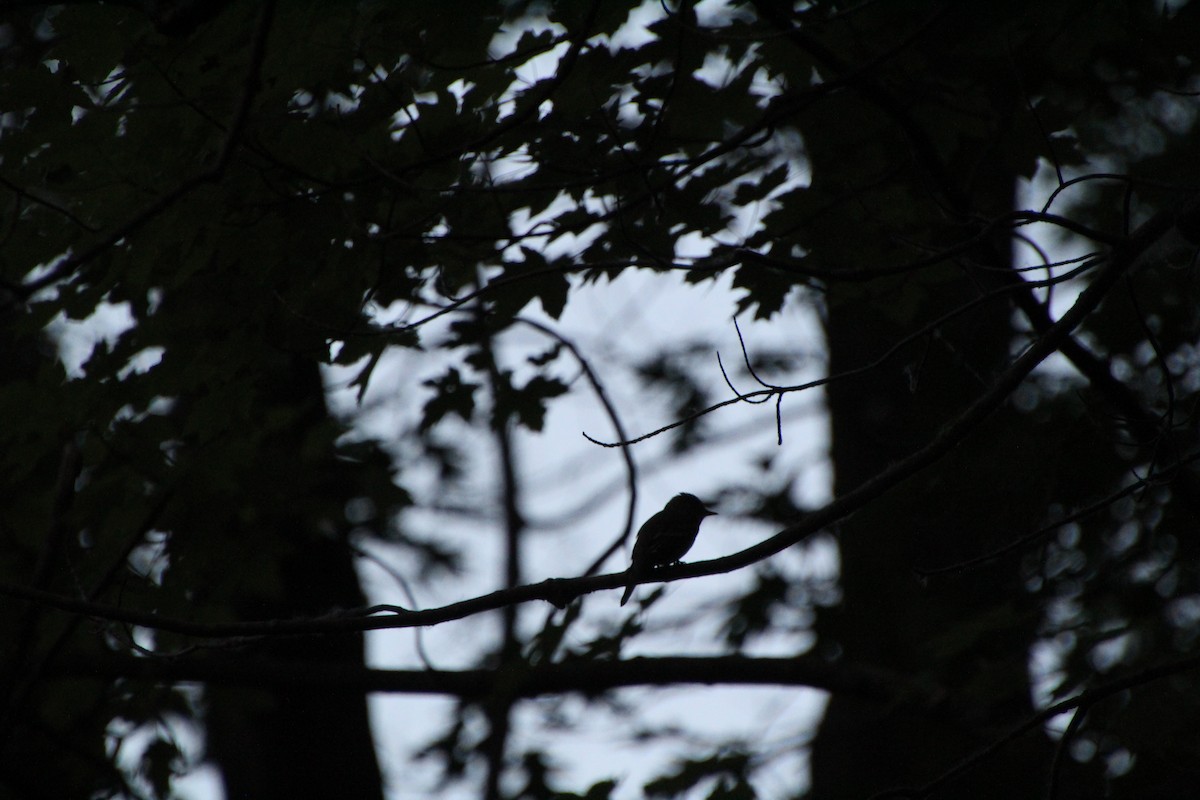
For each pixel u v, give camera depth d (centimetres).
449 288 1040
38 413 1084
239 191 958
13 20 1091
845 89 1036
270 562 1210
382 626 862
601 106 975
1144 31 1024
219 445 1141
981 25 1005
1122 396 979
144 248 971
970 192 1005
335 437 1184
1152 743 1130
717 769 1172
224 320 1059
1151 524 1227
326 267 1016
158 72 880
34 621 1070
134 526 1167
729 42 991
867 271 780
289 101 934
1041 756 1191
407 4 878
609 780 1010
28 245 991
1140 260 1180
